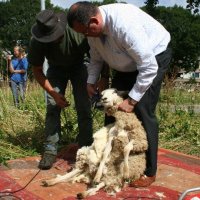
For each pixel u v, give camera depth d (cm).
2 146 549
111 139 392
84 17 371
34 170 457
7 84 907
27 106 804
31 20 3534
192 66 3659
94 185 389
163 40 403
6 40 3400
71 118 647
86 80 488
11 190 393
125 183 400
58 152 529
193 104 935
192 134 671
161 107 795
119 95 404
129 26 368
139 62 375
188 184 424
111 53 398
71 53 459
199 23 3541
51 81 479
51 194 385
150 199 378
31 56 448
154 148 404
